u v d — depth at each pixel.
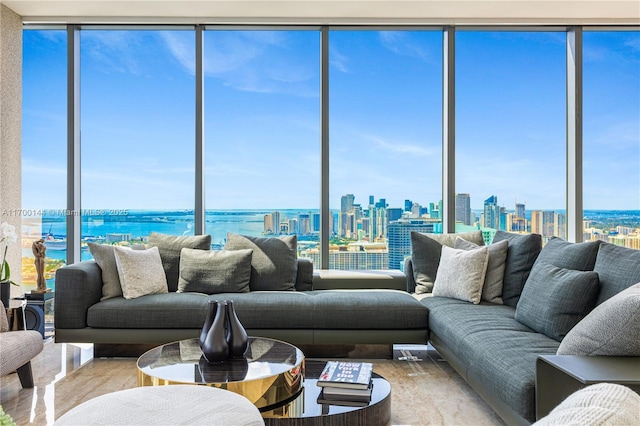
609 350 1.90
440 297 3.86
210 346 2.41
